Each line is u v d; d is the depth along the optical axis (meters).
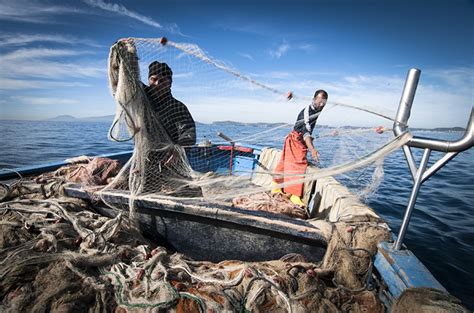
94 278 2.02
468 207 7.09
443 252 4.85
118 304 1.85
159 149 3.39
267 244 2.90
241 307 1.91
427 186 9.10
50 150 18.23
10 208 2.78
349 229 2.53
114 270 2.17
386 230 2.53
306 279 2.13
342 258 2.38
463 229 5.75
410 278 1.92
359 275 2.34
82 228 2.62
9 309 1.72
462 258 4.68
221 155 7.65
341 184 4.14
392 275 2.07
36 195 3.39
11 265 1.98
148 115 3.18
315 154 4.30
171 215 3.08
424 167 2.19
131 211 3.08
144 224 3.18
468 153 18.22
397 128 2.29
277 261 2.53
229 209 2.96
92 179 3.69
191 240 3.10
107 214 3.33
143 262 2.33
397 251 2.31
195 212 2.94
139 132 3.10
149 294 1.91
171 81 3.46
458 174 11.16
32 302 1.77
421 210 6.84
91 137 30.58
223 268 2.32
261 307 1.91
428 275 1.96
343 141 2.74
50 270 1.99
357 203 3.26
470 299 3.75
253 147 7.70
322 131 3.24
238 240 2.97
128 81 2.87
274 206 3.79
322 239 2.66
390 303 2.13
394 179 9.73
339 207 3.47
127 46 2.83
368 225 2.60
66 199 3.21
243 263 2.41
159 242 3.19
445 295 1.63
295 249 2.85
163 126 3.44
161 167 3.50
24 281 1.94
